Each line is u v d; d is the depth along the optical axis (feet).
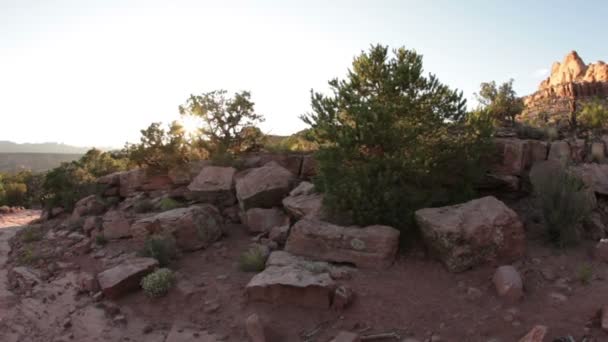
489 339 25.31
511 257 34.55
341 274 34.14
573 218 36.78
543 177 41.14
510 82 75.82
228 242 46.57
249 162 61.57
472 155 42.88
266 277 32.81
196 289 34.99
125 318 32.71
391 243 36.01
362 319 28.86
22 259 48.96
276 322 29.50
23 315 35.04
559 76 311.47
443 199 42.09
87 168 85.61
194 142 69.05
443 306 29.43
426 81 43.52
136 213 58.44
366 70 45.16
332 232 37.60
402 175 39.81
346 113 43.34
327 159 41.75
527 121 85.66
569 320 25.96
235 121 69.36
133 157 65.05
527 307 28.07
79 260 46.11
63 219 70.54
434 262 36.04
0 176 166.09
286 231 43.52
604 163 49.03
